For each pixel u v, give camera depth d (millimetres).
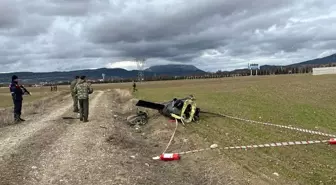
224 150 13031
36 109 27516
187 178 10672
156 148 14461
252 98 30609
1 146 13453
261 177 10070
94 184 9461
